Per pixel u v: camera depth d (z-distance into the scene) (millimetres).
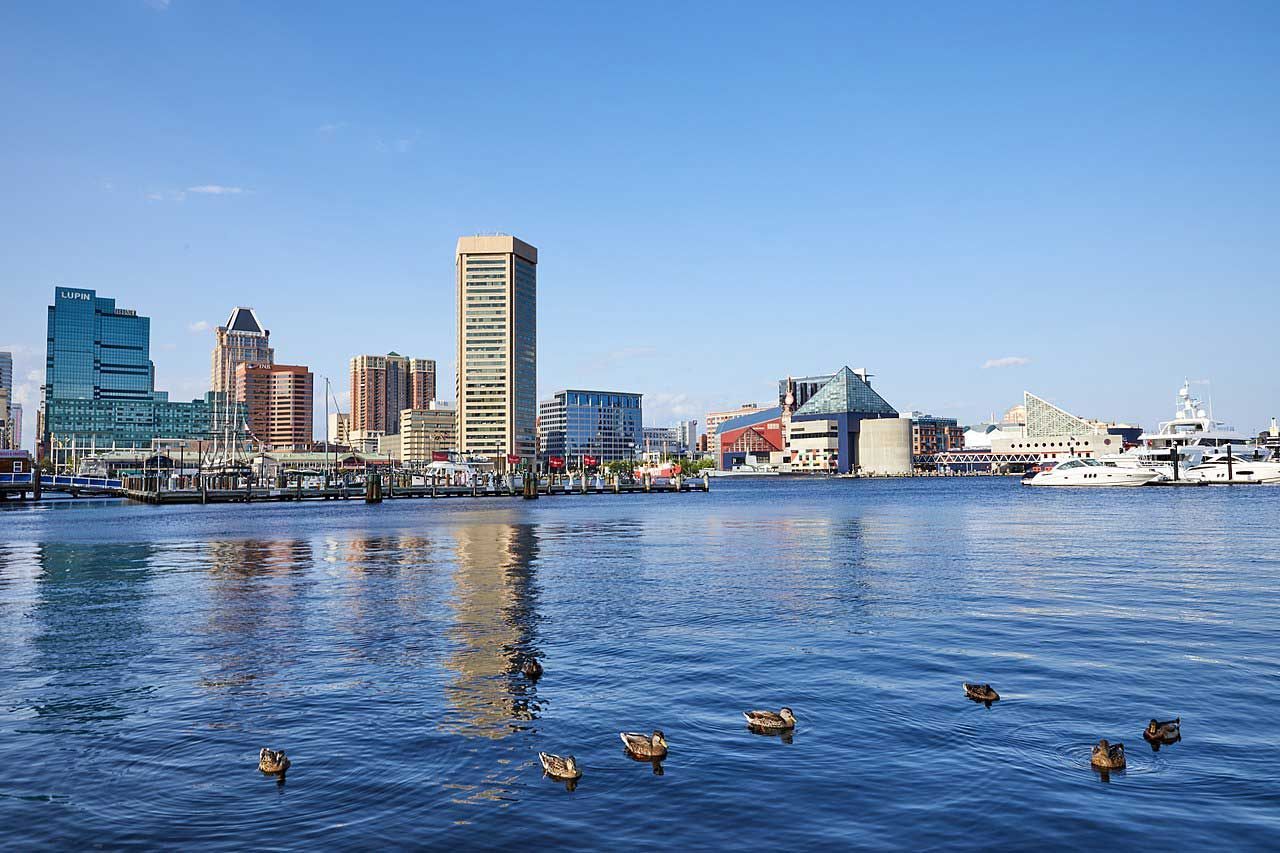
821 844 13938
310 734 19688
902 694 22172
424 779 16922
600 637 29953
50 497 194875
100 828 14922
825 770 17047
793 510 121188
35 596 41094
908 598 37594
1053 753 17781
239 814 15414
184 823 15078
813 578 44812
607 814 15172
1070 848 13648
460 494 195500
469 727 20016
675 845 13969
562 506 147500
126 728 20312
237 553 61531
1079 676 23719
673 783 16516
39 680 24812
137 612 36219
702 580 44625
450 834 14484
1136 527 77062
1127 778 16391
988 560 51938
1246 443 192500
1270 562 49281
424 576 47344
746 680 23859
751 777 16750
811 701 21734
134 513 127938
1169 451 187250
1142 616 32625
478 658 26953
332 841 14281
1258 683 22859
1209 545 59656
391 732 19734
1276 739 18422
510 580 45344
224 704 22141
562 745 18766
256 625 32938
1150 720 19422
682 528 85250
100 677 25094
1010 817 14773
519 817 15102
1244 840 13828
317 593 41156
